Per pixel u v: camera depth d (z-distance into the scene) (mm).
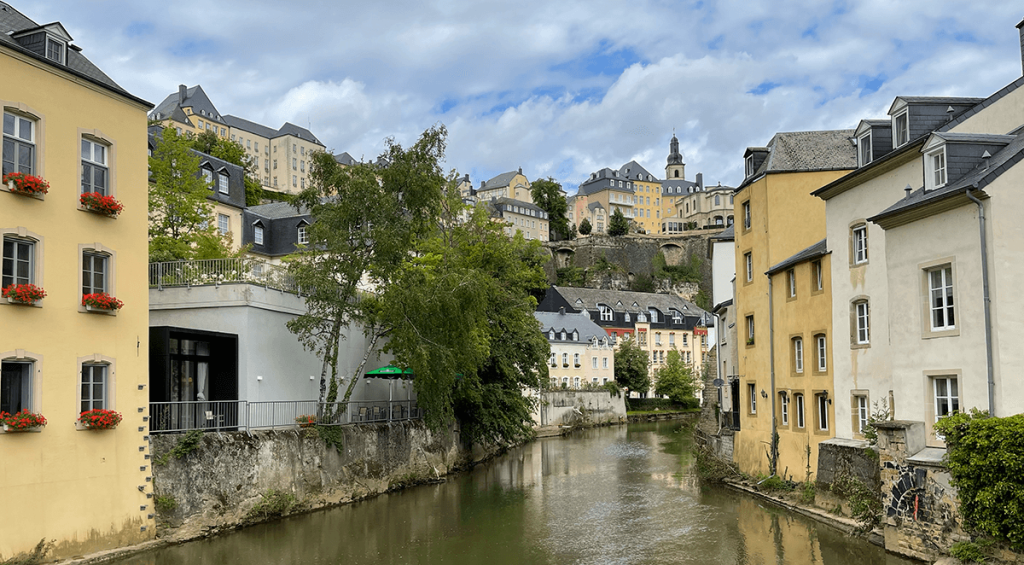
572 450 51406
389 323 31547
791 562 19297
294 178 135000
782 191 29453
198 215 37969
